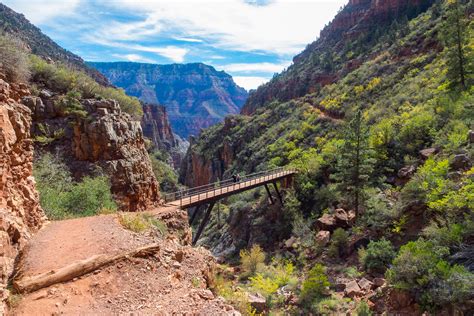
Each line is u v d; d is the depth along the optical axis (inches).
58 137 854.5
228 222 1796.3
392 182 958.4
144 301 267.6
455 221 567.5
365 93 2046.0
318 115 2285.9
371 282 638.5
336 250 848.9
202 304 277.9
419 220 714.8
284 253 1068.5
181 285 313.3
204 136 4261.8
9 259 272.7
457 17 1127.6
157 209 824.9
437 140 900.0
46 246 328.5
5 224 281.7
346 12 4975.4
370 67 2465.6
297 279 800.3
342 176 997.8
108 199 730.8
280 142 2274.9
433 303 459.2
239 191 1128.2
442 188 629.9
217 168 3447.3
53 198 606.5
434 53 1828.2
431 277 470.6
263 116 3408.0
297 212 1278.3
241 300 382.0
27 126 425.7
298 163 1584.6
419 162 903.7
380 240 740.0
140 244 354.6
